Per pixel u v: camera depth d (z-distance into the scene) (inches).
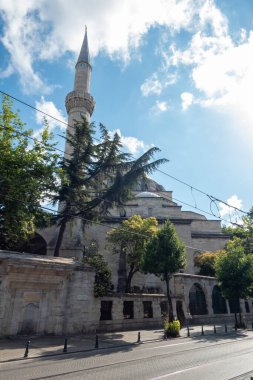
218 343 578.9
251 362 385.4
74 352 480.7
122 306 827.4
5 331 589.0
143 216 1694.1
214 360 400.8
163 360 406.3
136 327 832.3
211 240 1772.9
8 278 609.9
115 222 1492.4
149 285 1341.0
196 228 1884.8
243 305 1269.7
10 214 637.3
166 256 771.4
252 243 1422.2
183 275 1056.2
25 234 767.1
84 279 723.4
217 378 300.2
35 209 699.4
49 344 541.6
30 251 1266.0
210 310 1101.7
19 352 461.7
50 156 712.4
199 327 918.4
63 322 666.8
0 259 601.3
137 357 433.1
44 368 362.3
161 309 932.0
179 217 1713.8
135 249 1019.3
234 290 956.0
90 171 1013.8
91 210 969.5
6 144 649.6
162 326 892.6
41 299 658.2
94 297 772.0
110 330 769.6
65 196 899.4
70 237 1237.1
